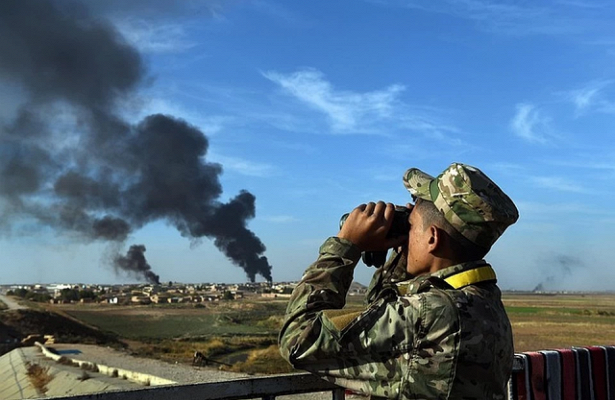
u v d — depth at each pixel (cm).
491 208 201
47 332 6806
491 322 193
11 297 13625
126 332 7488
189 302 15000
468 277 206
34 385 3434
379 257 236
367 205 230
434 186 215
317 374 205
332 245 222
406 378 187
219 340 5481
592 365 327
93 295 16412
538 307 12212
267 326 8388
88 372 3266
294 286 220
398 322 190
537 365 303
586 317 7875
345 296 218
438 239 210
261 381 220
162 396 197
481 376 187
